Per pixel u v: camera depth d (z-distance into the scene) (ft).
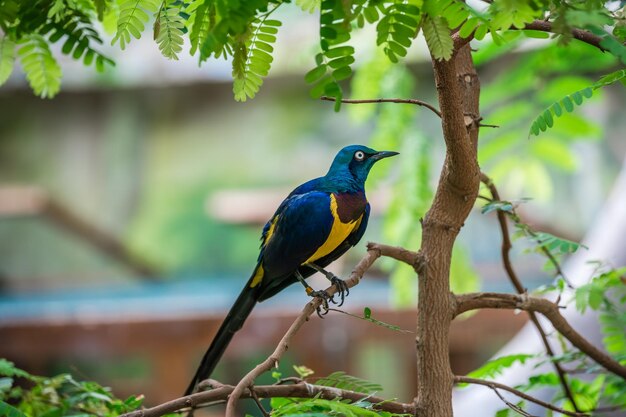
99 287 64.44
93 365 65.41
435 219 15.92
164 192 65.26
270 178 64.08
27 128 65.26
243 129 64.39
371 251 15.92
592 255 27.71
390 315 49.73
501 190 46.78
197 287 61.87
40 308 59.26
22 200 63.00
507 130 39.22
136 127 65.26
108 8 16.31
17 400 21.36
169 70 62.44
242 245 63.87
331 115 63.21
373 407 15.12
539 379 19.53
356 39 32.24
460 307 16.14
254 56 13.44
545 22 13.04
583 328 24.38
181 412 17.99
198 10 13.03
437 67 13.97
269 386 14.60
